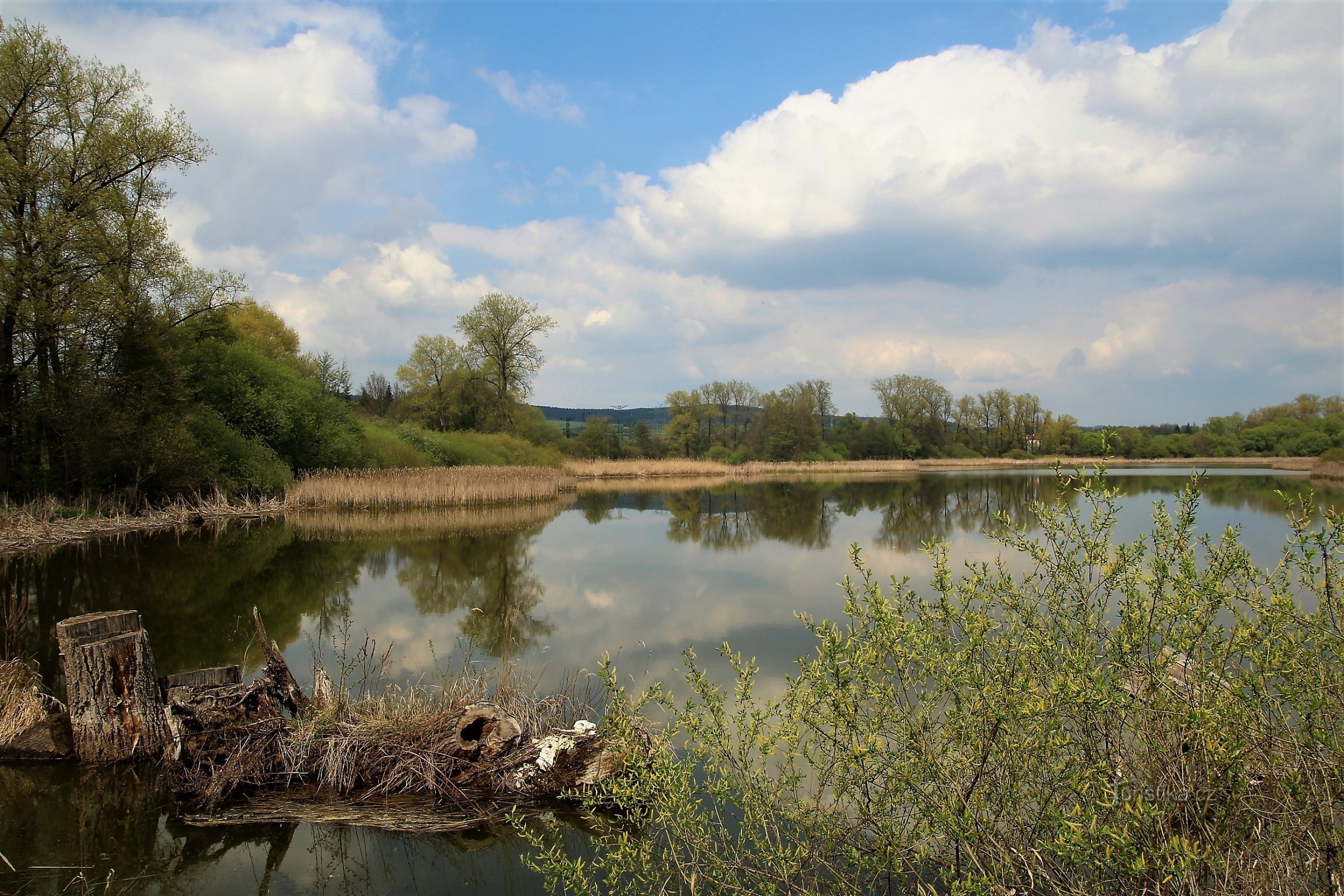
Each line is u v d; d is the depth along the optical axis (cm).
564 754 530
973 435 7806
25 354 2092
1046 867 302
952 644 343
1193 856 242
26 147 2034
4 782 544
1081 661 313
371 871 443
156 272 2259
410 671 818
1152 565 325
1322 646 306
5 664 676
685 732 598
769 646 924
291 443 3064
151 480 2375
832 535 2091
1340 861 263
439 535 2056
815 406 7256
